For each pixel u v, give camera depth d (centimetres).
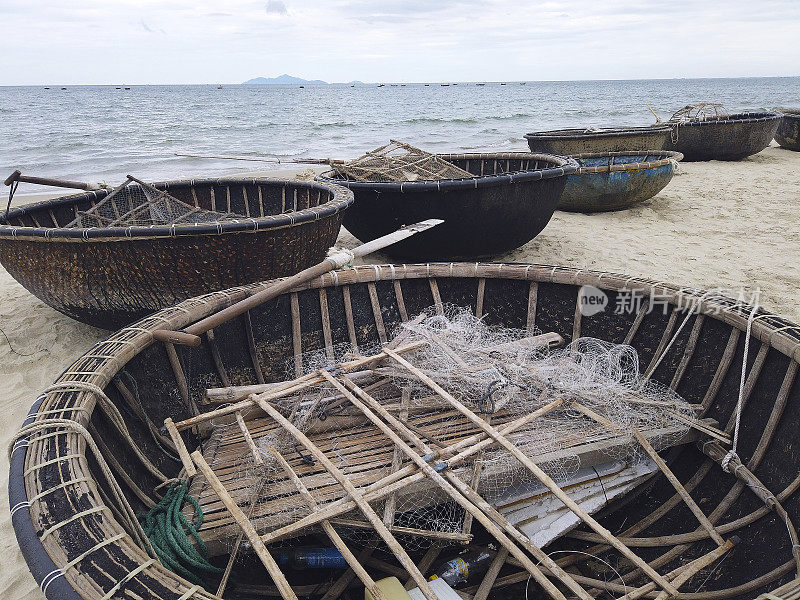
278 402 288
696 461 272
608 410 275
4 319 538
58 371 443
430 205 539
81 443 186
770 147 1636
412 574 183
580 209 873
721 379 280
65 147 2238
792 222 791
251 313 335
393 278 370
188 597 134
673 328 312
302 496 230
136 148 2247
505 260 644
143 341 262
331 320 358
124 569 141
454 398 267
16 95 10400
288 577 232
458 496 212
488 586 218
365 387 294
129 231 376
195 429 286
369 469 247
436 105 5938
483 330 348
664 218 848
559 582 223
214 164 1758
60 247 389
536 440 257
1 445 354
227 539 215
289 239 416
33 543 148
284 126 3247
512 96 8831
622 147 1029
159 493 243
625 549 205
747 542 220
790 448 230
